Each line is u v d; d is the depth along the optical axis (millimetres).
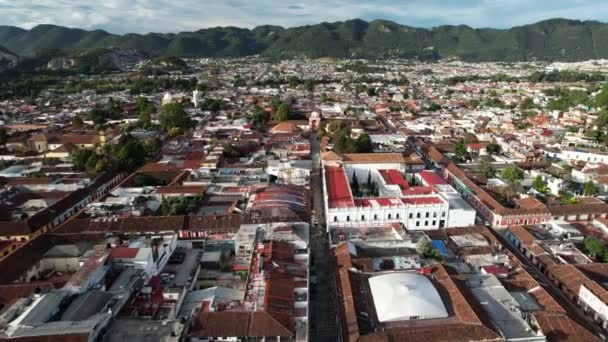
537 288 99312
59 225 131000
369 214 138250
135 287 93062
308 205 149250
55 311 79812
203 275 108562
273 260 101062
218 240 122938
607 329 91125
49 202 154375
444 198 146000
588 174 188750
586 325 88250
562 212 146750
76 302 82188
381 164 192125
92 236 121000
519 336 82062
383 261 112750
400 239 123875
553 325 85375
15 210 149125
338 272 106688
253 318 79938
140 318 81375
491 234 130625
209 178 177375
